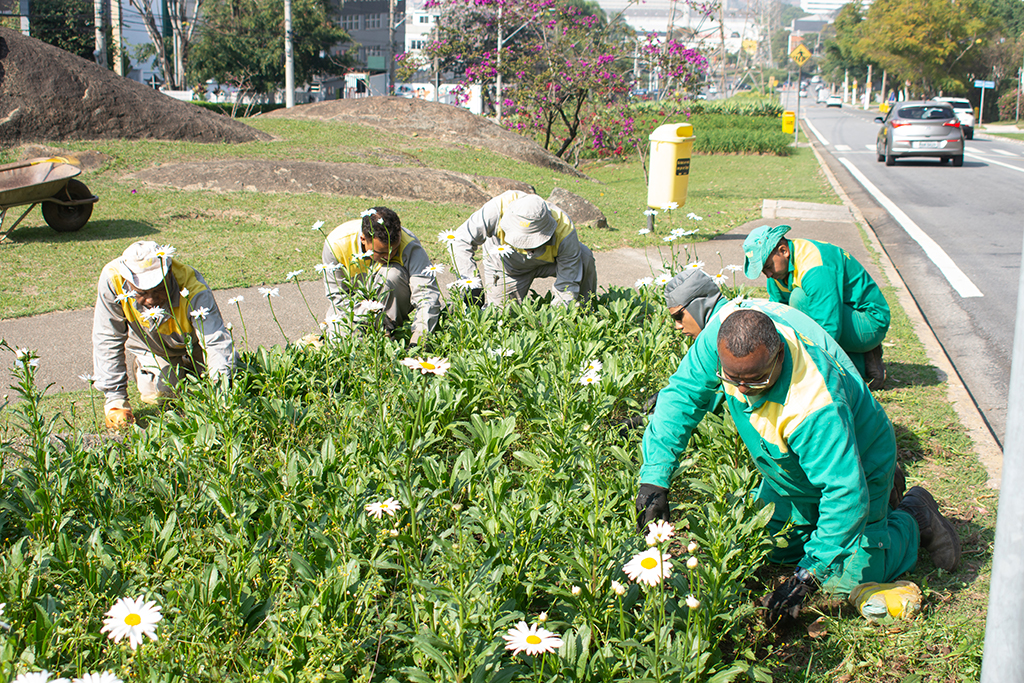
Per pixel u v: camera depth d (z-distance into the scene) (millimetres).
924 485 3818
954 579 3061
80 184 9414
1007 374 5711
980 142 33562
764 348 2426
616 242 10117
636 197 15039
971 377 5664
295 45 46406
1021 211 13469
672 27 23266
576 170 18750
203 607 2287
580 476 3332
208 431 3354
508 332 4805
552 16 20531
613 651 2408
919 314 6871
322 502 2785
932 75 61062
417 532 2688
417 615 2430
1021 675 1685
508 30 25547
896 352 5797
